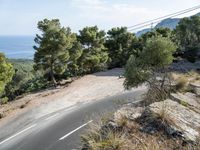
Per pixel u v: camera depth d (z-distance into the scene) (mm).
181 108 11125
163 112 9734
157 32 58781
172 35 66000
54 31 37812
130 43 56375
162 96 13508
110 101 25719
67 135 16422
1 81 28672
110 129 9375
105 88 32844
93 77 40938
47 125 19344
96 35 49969
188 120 10125
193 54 57156
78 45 44719
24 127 19516
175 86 15852
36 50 38719
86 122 18797
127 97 27016
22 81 53750
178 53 59062
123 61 54906
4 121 21859
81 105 25266
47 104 26203
